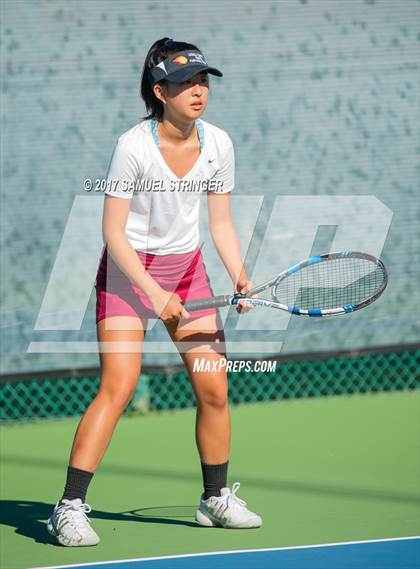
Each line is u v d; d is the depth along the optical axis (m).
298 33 20.08
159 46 11.59
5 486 15.14
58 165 19.20
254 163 19.91
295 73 20.08
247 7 19.84
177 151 11.65
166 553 11.52
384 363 21.19
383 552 11.45
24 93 19.06
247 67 19.86
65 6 19.16
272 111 19.97
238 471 15.66
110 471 15.88
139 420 19.50
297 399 20.83
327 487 14.65
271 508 13.52
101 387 11.89
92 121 19.30
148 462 16.45
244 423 19.00
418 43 20.58
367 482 14.91
